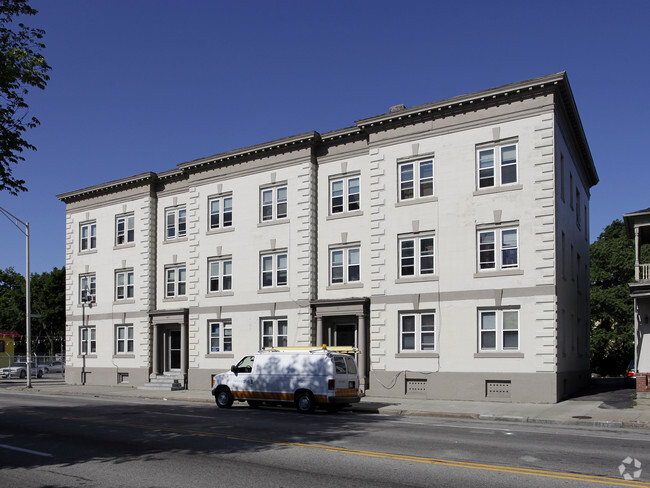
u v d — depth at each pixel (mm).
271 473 9977
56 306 73062
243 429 15531
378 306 26297
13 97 14258
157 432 15070
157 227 36406
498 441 13281
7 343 58812
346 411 21797
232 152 31703
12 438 14438
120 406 23406
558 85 23141
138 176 36469
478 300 23984
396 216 26281
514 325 23375
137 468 10602
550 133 23109
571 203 27625
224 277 32188
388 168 26734
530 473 9805
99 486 9320
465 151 24922
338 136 28750
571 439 13625
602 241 45375
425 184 25953
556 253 22953
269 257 30562
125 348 36625
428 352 24891
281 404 21297
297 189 29672
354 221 28141
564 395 23703
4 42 14305
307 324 28531
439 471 10008
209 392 30484
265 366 21781
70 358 39312
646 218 24578
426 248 25641
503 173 24156
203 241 33000
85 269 39250
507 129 24031
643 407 19922
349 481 9344
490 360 23484
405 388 25297
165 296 35500
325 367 20438
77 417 18953
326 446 12586
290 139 29594
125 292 36938
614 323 43250
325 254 28875
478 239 24406
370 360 26516
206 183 33281
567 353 25062
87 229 39781
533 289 22875
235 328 31172
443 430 15375
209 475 9906
